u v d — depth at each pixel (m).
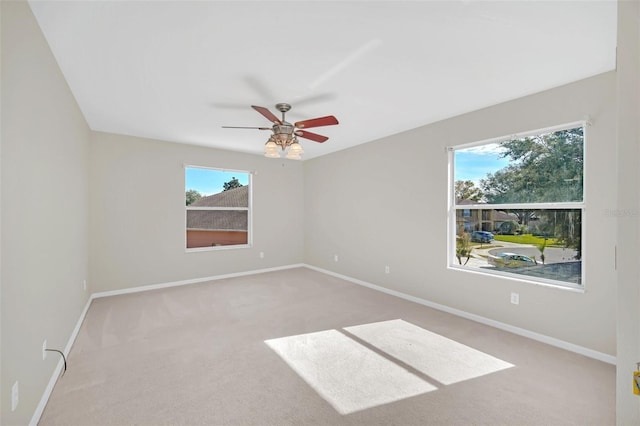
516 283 3.02
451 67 2.39
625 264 0.94
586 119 2.54
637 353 0.92
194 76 2.54
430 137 3.86
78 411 1.85
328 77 2.55
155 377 2.22
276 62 2.31
